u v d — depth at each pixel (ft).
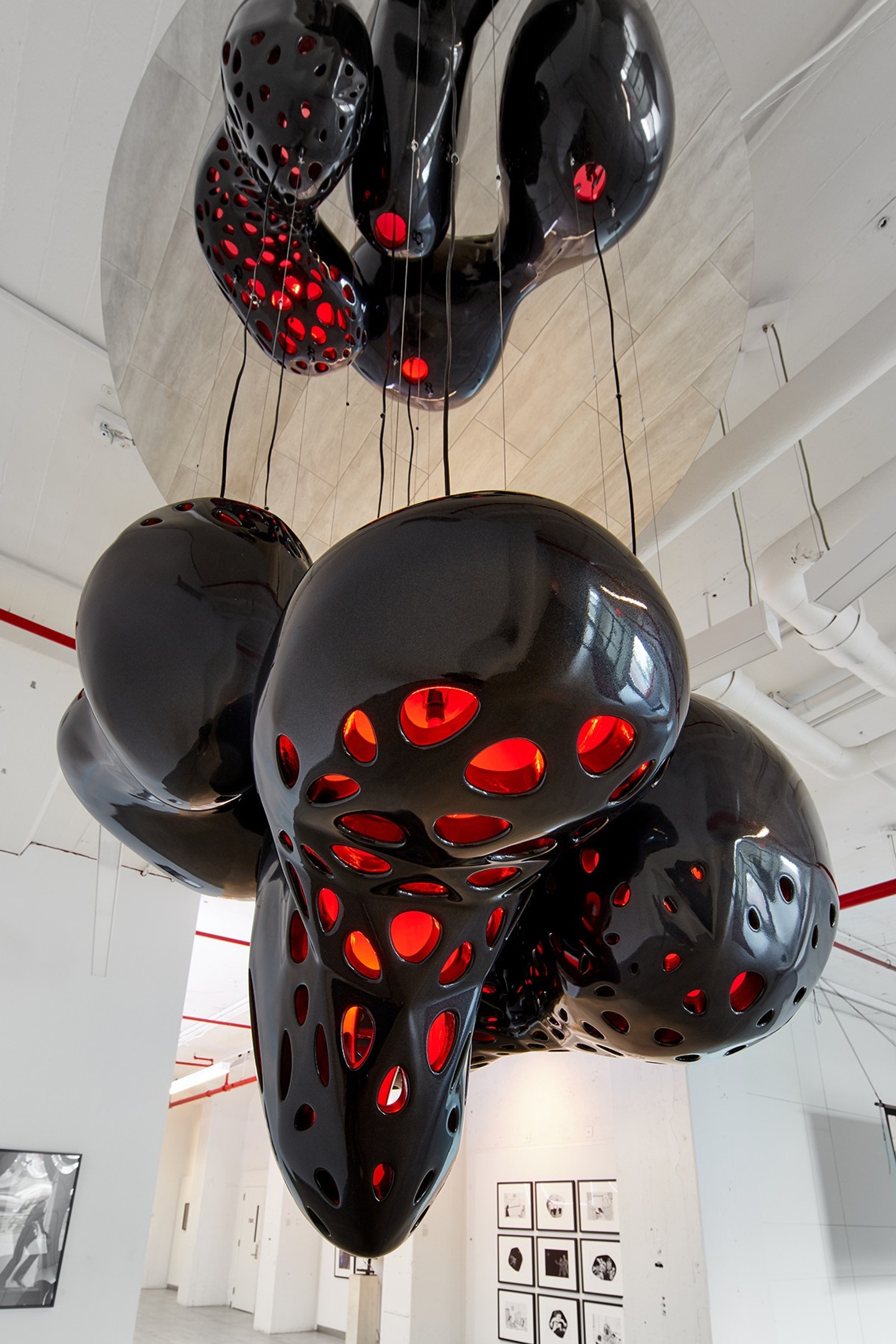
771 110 5.24
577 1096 18.74
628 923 1.39
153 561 1.38
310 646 0.97
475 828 1.04
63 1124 11.89
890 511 5.38
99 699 1.37
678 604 9.64
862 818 14.57
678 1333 13.65
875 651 7.89
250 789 1.49
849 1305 17.25
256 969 1.38
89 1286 11.25
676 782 1.43
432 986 1.15
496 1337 18.60
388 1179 1.16
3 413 7.36
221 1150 38.93
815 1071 20.29
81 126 5.27
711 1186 14.66
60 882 13.03
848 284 6.39
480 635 0.91
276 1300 29.76
